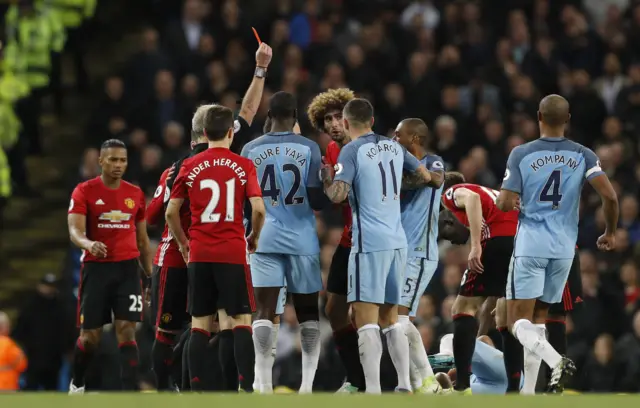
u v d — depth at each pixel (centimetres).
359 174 2961
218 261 2903
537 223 3003
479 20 6650
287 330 4756
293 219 3123
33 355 4881
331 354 4659
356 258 2966
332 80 6000
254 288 3127
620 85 6531
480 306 3444
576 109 6278
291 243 3108
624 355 4641
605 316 4856
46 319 4897
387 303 3016
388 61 6297
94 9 6297
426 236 3183
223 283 2906
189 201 3155
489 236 3256
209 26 6394
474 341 3244
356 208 2981
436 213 3200
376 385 2922
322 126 3253
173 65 6103
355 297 2962
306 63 6281
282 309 3170
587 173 3008
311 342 3191
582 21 6825
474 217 3155
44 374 4906
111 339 4584
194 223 2931
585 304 4819
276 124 3159
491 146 5862
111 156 3422
